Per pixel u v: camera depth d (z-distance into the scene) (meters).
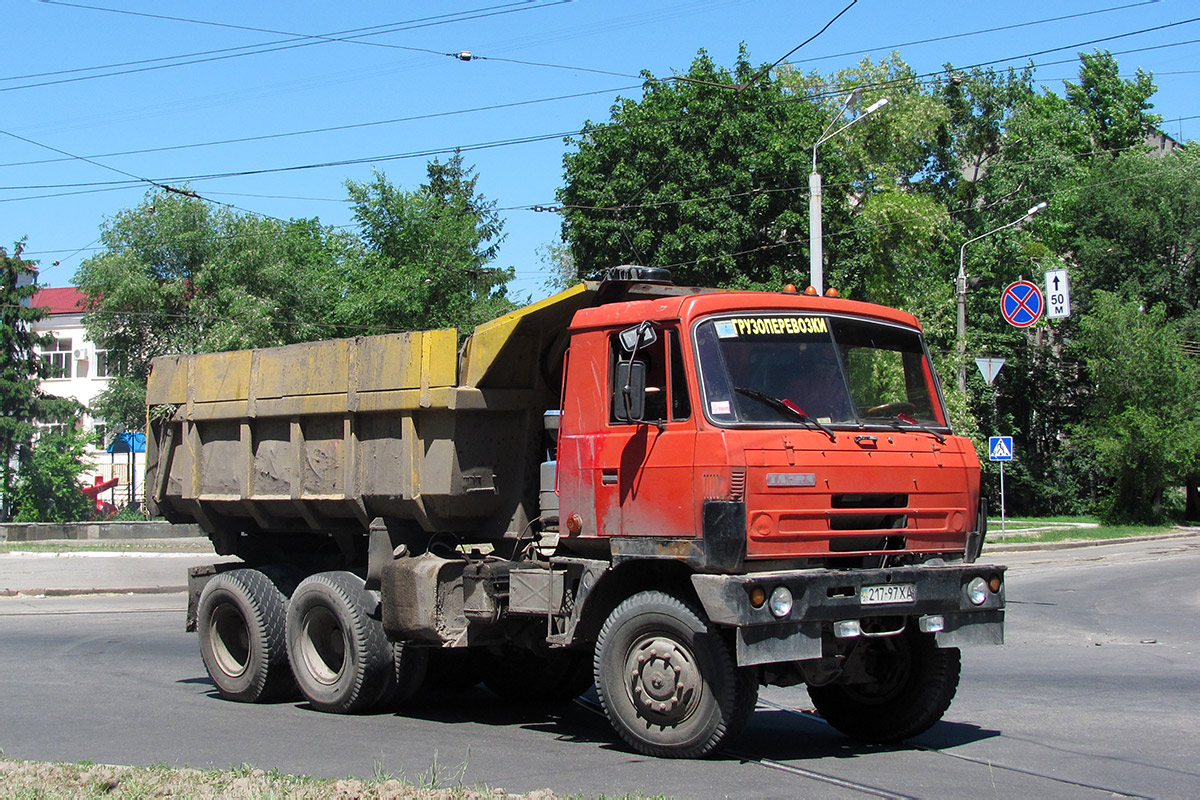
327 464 9.19
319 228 51.16
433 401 8.20
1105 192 47.34
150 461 10.91
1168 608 16.42
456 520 8.52
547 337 8.34
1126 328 41.72
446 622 8.05
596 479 7.16
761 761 6.58
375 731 7.95
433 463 8.30
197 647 13.01
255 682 9.27
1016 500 47.09
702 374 6.63
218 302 36.94
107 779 5.95
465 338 8.32
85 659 12.03
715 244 28.86
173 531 35.25
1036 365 47.06
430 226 40.34
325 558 10.09
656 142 29.81
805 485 6.51
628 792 5.73
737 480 6.35
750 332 6.85
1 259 42.69
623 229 29.77
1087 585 20.12
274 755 6.96
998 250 43.16
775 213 29.75
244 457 9.91
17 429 41.06
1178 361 41.28
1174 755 6.75
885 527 6.85
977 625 6.98
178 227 37.88
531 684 9.44
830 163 30.22
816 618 6.29
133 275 36.50
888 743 7.29
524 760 6.73
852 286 30.16
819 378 6.98
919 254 36.81
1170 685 9.51
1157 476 40.91
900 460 6.93
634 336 6.99
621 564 6.93
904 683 7.24
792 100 30.42
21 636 14.20
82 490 43.53
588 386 7.34
